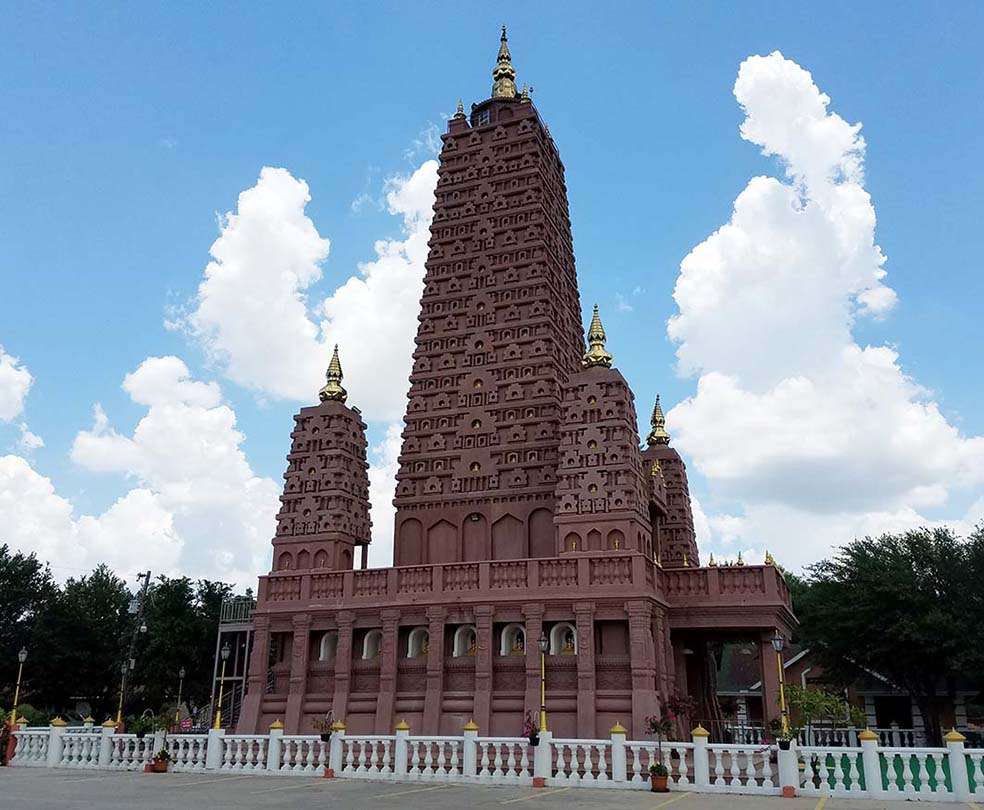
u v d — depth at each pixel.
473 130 61.75
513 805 25.52
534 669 42.09
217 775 35.41
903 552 65.44
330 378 56.06
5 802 25.02
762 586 44.47
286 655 49.72
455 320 56.94
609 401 46.69
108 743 38.69
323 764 35.81
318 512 52.03
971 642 57.12
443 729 43.41
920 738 65.50
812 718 56.62
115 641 92.12
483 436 53.09
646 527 46.78
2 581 88.19
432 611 45.00
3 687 86.81
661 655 43.06
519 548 49.78
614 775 31.41
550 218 59.12
